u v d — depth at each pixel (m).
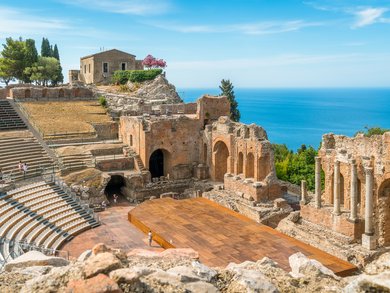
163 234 45.72
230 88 122.50
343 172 44.44
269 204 55.28
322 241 42.66
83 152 67.88
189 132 72.25
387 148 39.38
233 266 15.69
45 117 78.00
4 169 57.25
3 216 44.59
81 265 12.67
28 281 12.49
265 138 58.75
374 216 41.03
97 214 57.72
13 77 111.88
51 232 46.44
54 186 55.56
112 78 109.19
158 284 12.38
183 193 66.94
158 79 101.12
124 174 66.06
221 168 69.25
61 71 121.38
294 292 14.13
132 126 71.56
